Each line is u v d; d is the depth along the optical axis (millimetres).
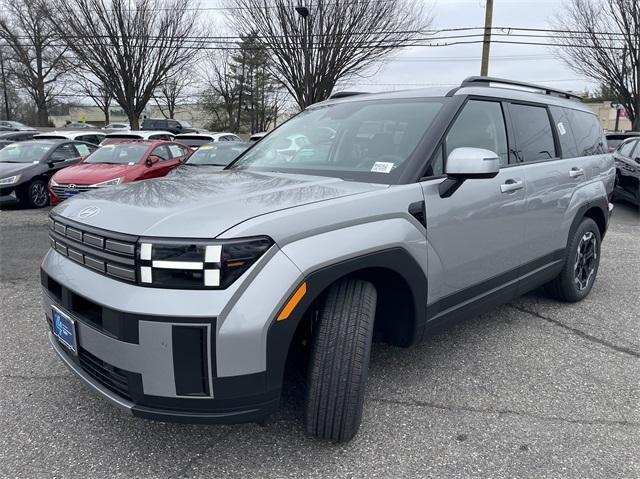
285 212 2242
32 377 3289
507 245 3471
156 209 2279
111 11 22188
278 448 2553
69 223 2461
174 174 3324
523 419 2840
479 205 3131
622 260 6492
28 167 11000
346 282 2479
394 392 3109
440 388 3164
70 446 2568
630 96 24719
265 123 50031
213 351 2039
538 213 3771
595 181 4613
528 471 2404
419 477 2359
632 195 10570
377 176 2857
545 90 4410
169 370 2064
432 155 2910
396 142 3055
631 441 2650
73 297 2361
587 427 2770
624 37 23562
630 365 3510
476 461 2475
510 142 3615
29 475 2350
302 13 18797
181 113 60219
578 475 2383
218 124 53719
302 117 3951
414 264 2688
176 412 2123
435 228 2822
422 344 3814
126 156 10672
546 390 3158
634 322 4285
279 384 2182
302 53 20516
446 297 3008
